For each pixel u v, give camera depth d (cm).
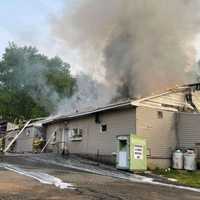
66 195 747
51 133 2433
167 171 1509
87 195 761
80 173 1220
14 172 1141
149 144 1617
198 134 1658
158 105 1706
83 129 1988
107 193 805
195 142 1659
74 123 2105
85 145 1938
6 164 1420
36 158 1820
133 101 1588
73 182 964
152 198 779
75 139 2053
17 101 5038
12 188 806
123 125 1673
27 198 693
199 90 1873
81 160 1798
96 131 1856
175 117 1761
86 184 941
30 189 806
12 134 3152
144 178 1238
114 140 1703
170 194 873
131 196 786
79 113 1967
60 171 1244
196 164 1594
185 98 1853
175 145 1719
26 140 2770
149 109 1664
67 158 1875
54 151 2320
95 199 717
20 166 1358
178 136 1733
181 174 1439
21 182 912
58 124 2339
